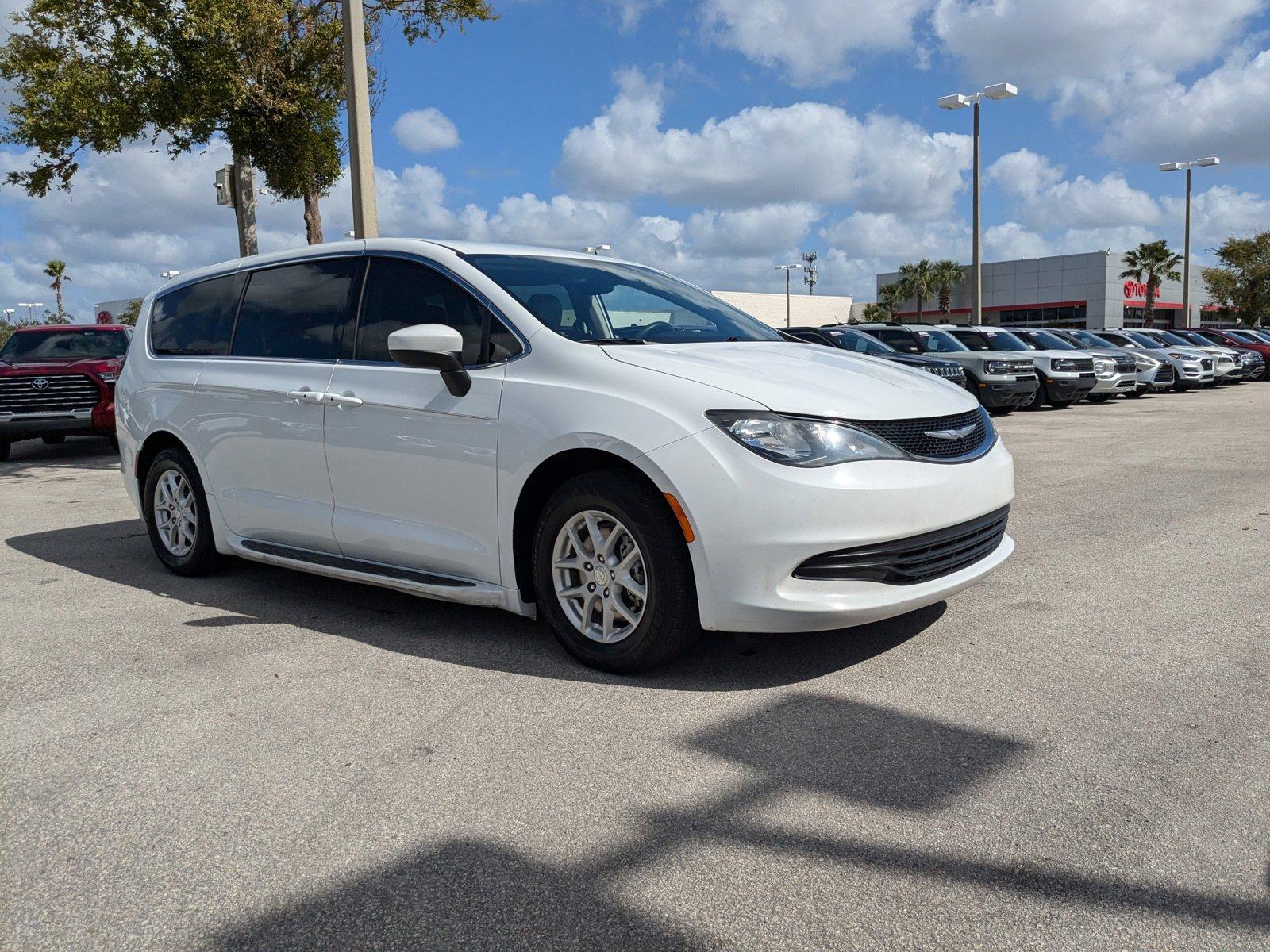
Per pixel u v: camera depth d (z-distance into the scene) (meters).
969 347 16.47
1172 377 20.62
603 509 3.32
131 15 11.44
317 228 13.69
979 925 1.93
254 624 4.21
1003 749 2.73
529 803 2.49
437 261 4.04
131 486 5.47
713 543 3.10
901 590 3.25
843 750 2.75
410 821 2.42
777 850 2.23
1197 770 2.56
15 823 2.47
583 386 3.41
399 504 3.93
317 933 1.98
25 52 11.86
